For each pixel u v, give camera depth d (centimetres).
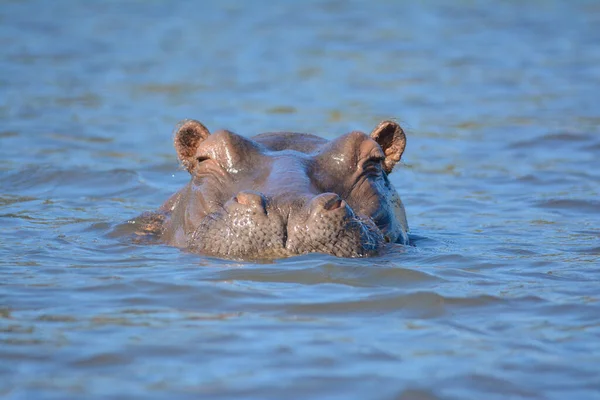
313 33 12431
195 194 3716
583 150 6469
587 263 3556
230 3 15025
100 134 7038
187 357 2439
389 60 10650
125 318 2759
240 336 2597
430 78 9600
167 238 3906
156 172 5869
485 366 2388
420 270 3266
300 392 2220
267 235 3334
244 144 3722
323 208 3338
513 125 7338
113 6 14662
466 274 3319
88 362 2398
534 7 14375
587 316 2809
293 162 3622
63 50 11119
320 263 3219
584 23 12988
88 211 4772
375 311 2842
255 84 9344
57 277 3238
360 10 14200
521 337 2616
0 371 2336
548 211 4869
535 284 3186
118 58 10731
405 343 2558
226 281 3105
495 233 4309
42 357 2430
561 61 10444
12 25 12788
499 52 11069
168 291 3019
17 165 5838
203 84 9338
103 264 3450
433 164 6225
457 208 5019
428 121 7612
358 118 7681
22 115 7675
